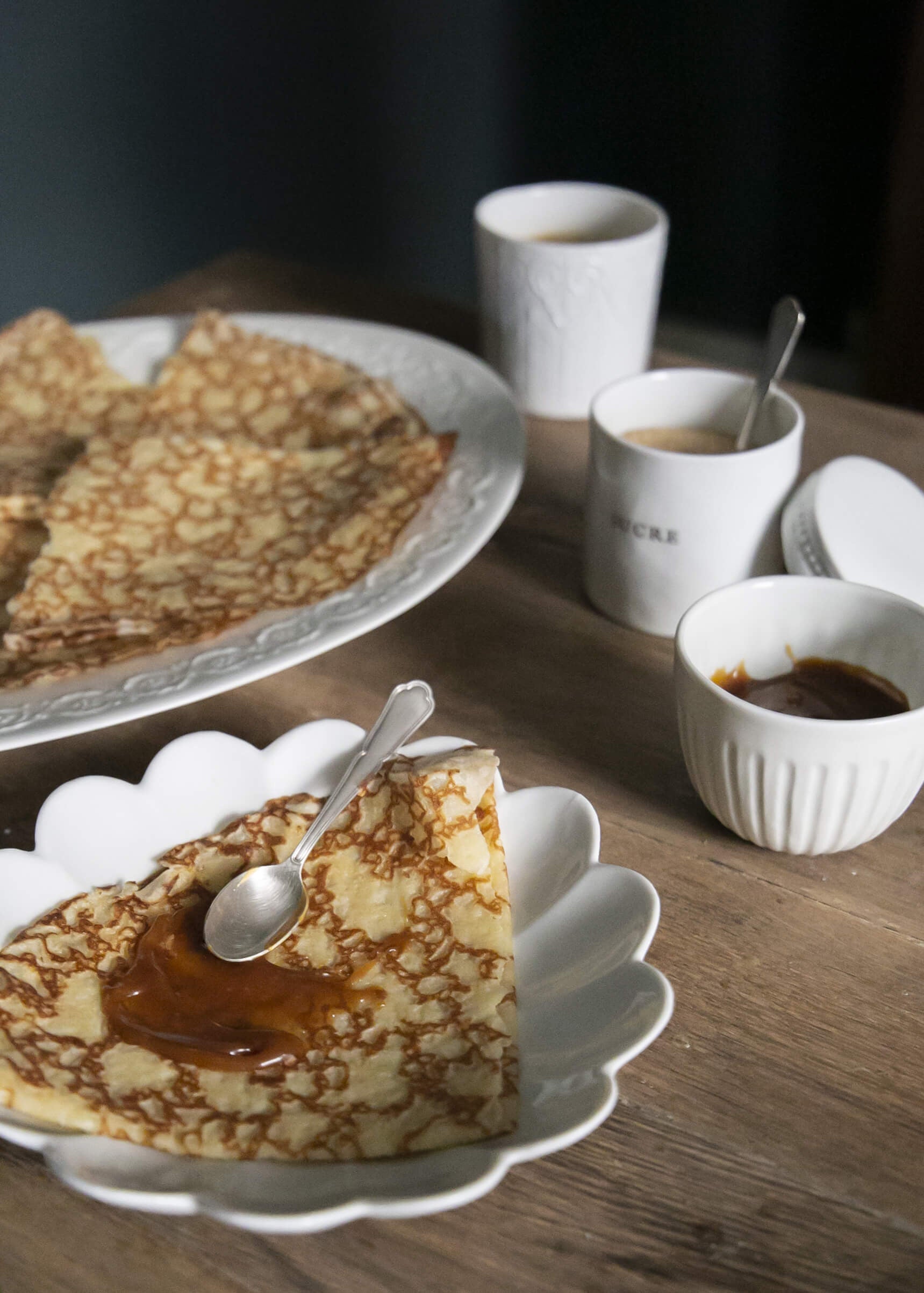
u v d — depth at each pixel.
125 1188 0.53
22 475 0.87
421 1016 0.59
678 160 1.85
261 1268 0.56
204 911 0.63
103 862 0.64
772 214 1.82
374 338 0.98
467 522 0.82
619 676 0.76
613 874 0.61
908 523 0.76
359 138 1.98
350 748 0.67
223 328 0.97
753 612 0.68
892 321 1.60
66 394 0.95
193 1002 0.60
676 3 1.69
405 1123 0.56
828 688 0.68
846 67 1.63
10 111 1.83
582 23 1.78
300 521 0.83
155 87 1.89
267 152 2.01
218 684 0.72
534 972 0.61
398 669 0.77
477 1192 0.53
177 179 1.99
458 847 0.63
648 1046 0.61
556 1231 0.57
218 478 0.87
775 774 0.64
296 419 0.92
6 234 1.92
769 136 1.75
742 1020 0.62
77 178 1.92
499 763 0.70
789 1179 0.58
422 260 2.11
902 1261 0.56
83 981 0.61
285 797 0.66
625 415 0.80
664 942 0.64
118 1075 0.58
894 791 0.65
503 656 0.77
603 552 0.77
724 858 0.68
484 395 0.92
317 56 1.89
